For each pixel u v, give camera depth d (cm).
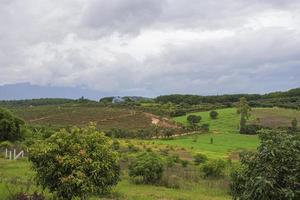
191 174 3909
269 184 1072
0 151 4853
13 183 2347
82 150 1684
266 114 13712
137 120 13950
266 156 1131
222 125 13038
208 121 13700
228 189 3125
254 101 17225
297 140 1158
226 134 11569
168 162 4597
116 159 1756
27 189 1969
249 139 10581
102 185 1736
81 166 1658
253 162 1162
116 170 1839
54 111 15588
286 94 18900
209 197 2781
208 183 3434
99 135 1773
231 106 16312
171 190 3097
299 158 1112
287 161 1118
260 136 1207
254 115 13600
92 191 1656
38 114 14950
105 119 14075
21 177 2788
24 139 6106
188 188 3247
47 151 1673
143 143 8644
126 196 2489
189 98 18925
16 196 1823
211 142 9856
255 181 1112
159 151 7069
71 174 1644
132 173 3509
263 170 1129
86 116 14612
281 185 1108
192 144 9469
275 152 1127
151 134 11225
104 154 1725
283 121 12488
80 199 1834
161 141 9994
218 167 3897
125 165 4291
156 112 15388
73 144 1702
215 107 16288
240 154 1227
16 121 6062
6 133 5884
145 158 3572
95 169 1669
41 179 1706
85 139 1736
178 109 15700
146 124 13275
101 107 16588
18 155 4362
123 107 16488
